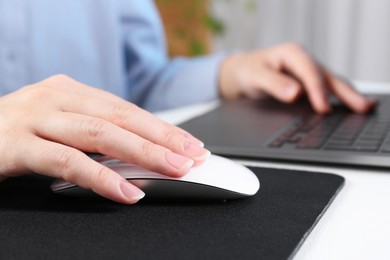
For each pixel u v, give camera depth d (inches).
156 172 14.3
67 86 18.7
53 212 14.2
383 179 17.1
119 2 44.5
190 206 14.4
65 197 15.3
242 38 82.9
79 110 16.4
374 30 71.8
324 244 11.9
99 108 16.2
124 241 11.9
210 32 84.8
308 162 19.1
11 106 17.1
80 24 43.0
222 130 23.7
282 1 77.4
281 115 27.2
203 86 38.6
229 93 37.0
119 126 15.6
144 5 46.1
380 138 21.0
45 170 15.0
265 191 15.7
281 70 33.5
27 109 16.8
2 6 39.3
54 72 41.5
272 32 79.1
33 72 40.2
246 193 14.6
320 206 14.2
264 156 19.7
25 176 16.6
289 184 16.3
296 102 31.4
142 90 42.6
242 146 20.6
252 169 18.2
